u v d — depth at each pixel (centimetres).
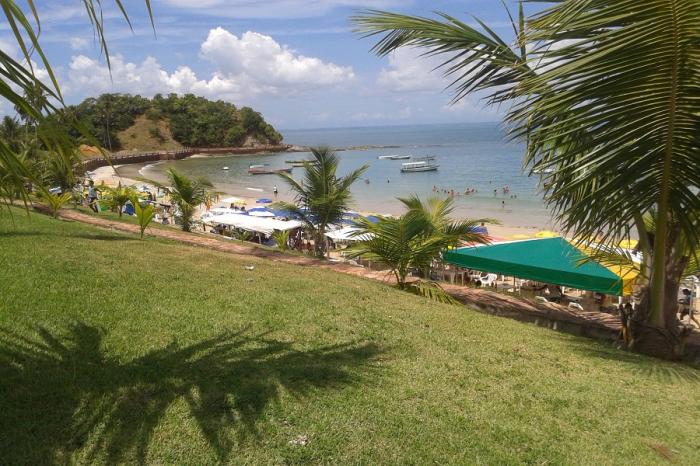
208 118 13412
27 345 411
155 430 314
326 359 466
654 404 465
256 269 891
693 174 518
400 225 916
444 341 579
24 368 370
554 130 502
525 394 448
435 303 823
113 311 528
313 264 1148
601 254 814
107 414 324
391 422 362
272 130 14750
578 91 458
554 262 1029
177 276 727
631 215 585
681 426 419
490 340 614
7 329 438
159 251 958
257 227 2177
